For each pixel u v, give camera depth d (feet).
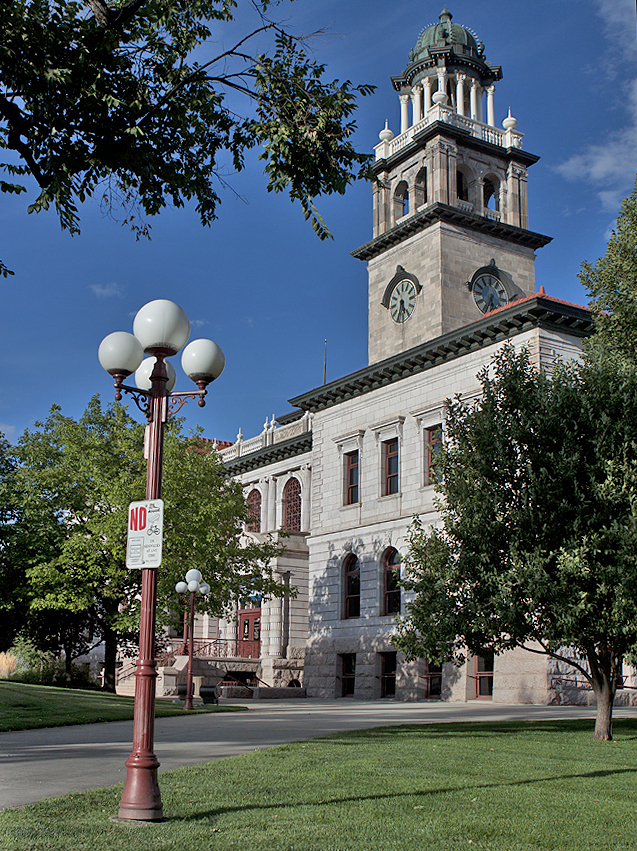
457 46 177.58
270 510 205.57
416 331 160.35
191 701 96.58
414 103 180.24
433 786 38.32
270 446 203.51
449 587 71.51
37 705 80.23
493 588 67.87
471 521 69.77
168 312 36.11
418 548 76.69
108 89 48.57
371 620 145.59
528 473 67.92
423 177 172.45
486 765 46.52
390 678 142.51
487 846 26.94
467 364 134.51
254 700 143.84
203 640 186.19
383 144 177.88
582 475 68.69
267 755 48.39
